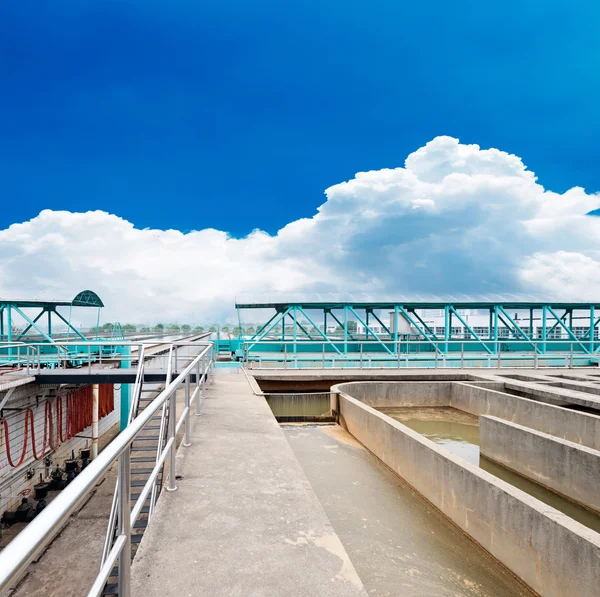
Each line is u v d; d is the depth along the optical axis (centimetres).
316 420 1160
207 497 389
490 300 1834
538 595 402
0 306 1739
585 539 360
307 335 1894
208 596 252
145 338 3170
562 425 949
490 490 474
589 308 2009
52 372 1298
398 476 705
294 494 399
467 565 451
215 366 1557
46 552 879
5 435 1183
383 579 415
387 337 2109
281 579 270
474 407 1245
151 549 300
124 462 217
